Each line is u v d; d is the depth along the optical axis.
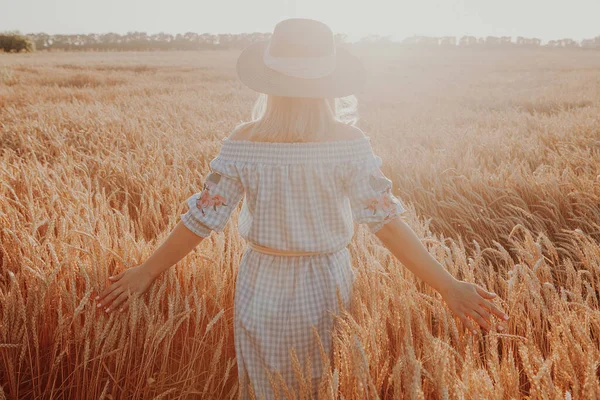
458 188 4.02
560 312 1.61
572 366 1.39
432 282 1.57
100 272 1.87
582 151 4.88
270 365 1.60
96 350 1.71
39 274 1.81
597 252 2.16
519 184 3.84
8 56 45.91
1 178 3.30
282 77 1.42
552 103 13.19
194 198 1.57
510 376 1.34
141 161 4.75
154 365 1.89
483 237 3.31
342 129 1.53
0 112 10.30
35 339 1.70
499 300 1.88
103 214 2.74
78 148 5.93
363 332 1.41
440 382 1.21
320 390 1.34
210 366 1.76
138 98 13.97
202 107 11.59
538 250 2.14
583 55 55.28
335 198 1.51
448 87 20.58
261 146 1.49
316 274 1.59
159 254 1.67
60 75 23.48
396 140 6.88
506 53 62.66
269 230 1.52
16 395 1.74
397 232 1.53
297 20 1.45
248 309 1.62
